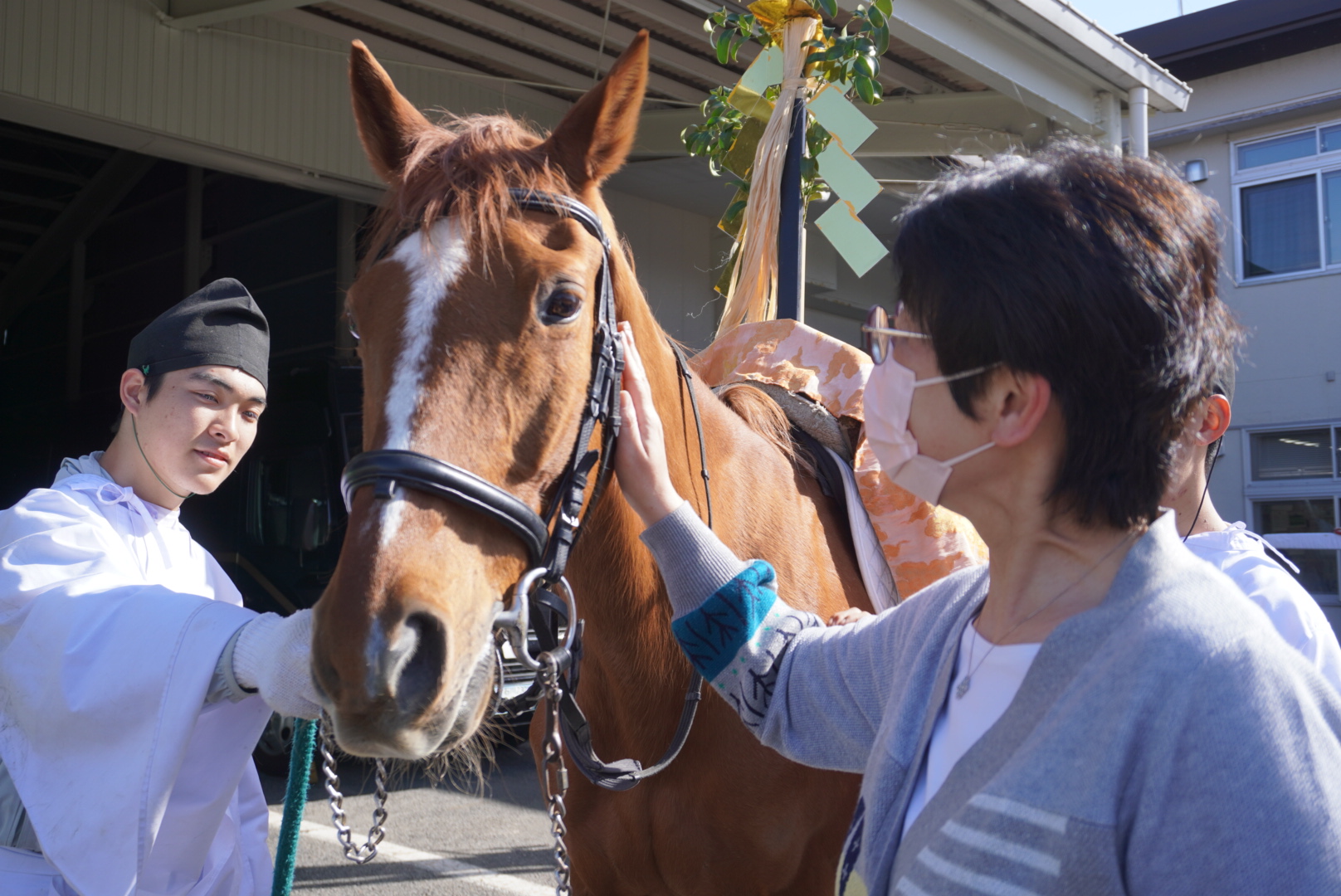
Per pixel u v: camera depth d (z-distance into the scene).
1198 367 0.73
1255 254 9.07
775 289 2.53
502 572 1.10
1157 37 9.11
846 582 1.74
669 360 1.51
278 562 5.86
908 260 0.81
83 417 8.41
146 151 6.24
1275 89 8.81
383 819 1.19
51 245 11.12
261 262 8.83
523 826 4.13
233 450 1.50
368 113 1.39
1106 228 0.72
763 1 2.55
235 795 1.52
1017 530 0.81
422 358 1.09
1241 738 0.63
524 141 1.32
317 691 0.99
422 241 1.14
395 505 1.02
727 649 1.12
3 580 1.26
